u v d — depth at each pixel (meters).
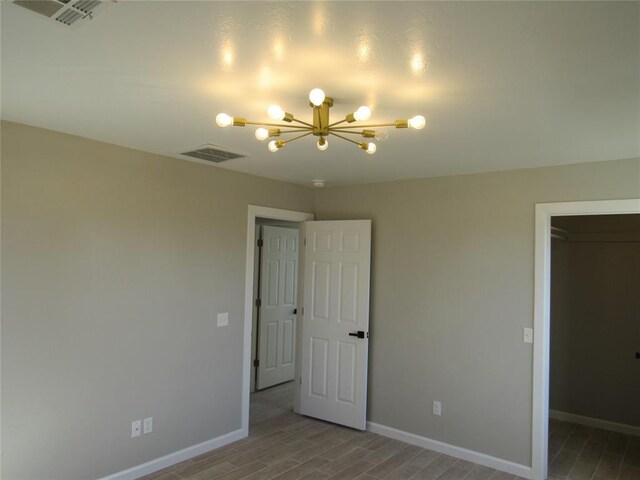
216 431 4.03
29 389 2.88
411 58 1.78
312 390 4.82
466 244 4.01
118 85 2.14
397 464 3.79
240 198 4.25
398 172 4.05
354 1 1.39
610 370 4.80
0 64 1.92
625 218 4.78
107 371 3.27
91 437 3.18
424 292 4.23
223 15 1.50
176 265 3.72
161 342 3.61
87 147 3.16
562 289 5.10
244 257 4.29
